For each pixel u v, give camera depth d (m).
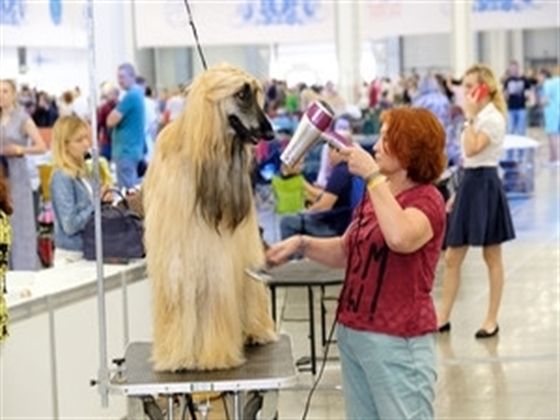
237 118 3.06
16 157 7.21
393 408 3.06
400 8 13.38
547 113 18.33
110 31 13.37
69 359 4.71
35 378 4.50
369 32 13.62
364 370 3.12
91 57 3.33
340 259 3.28
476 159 6.54
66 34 10.31
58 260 5.62
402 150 3.07
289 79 19.00
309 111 2.98
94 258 5.46
